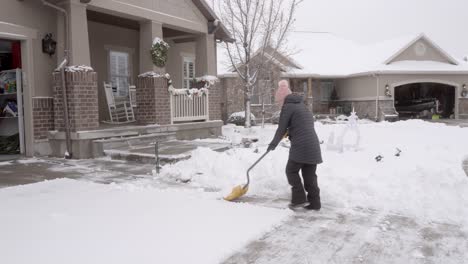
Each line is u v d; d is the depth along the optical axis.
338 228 4.16
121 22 12.02
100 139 9.09
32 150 8.89
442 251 3.57
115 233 3.86
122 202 4.98
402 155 8.08
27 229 3.96
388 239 3.85
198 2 12.23
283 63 22.09
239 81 21.12
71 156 8.70
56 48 9.20
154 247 3.51
